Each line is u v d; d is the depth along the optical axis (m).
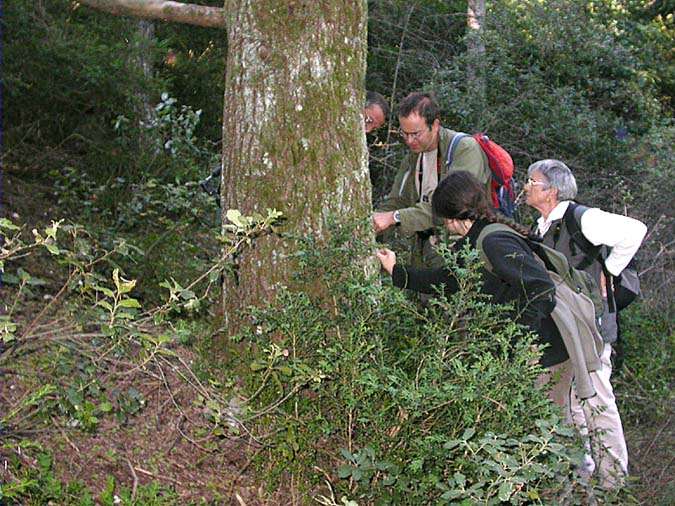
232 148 4.00
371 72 10.06
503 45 10.18
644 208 8.83
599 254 4.39
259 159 3.90
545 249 4.01
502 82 9.73
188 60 8.82
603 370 4.41
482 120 9.29
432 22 10.88
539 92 9.94
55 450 3.46
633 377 5.79
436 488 3.39
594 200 9.27
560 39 10.87
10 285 4.52
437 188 3.89
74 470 3.43
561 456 3.21
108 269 5.02
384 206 5.07
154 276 5.09
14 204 5.68
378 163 8.33
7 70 6.08
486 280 3.83
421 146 4.71
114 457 3.54
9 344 3.59
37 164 6.41
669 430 5.21
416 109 4.62
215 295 4.81
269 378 3.76
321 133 3.89
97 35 6.75
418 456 3.32
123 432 3.70
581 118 9.75
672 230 8.47
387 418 3.49
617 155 9.98
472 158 4.62
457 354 3.47
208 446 3.78
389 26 10.23
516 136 9.66
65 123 6.82
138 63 6.98
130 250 5.16
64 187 5.77
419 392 3.25
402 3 10.18
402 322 3.75
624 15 16.00
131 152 6.48
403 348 3.69
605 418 4.38
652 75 13.92
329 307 3.82
